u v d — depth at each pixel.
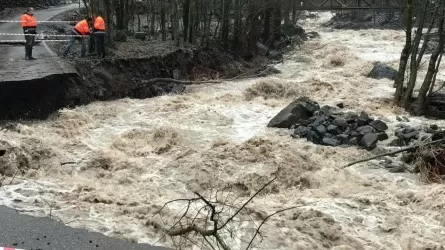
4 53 17.64
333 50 26.89
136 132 13.22
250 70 23.16
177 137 12.91
